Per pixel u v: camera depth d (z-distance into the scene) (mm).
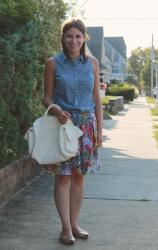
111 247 5426
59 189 5539
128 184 8570
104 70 70000
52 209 6801
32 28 7852
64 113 5270
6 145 7301
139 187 8359
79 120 5430
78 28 5449
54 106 5336
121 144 14008
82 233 5680
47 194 7609
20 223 6180
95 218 6484
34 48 7938
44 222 6234
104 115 23938
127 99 48688
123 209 6957
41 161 5336
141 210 6930
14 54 7258
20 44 7719
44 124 5355
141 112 30516
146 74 102875
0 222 6203
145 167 10242
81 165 5434
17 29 7828
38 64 8375
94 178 8984
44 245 5445
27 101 8086
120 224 6254
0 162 7156
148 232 5965
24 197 7414
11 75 7348
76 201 5707
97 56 69875
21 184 7871
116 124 20922
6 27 7785
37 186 8141
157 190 8172
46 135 5352
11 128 7430
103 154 11961
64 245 5457
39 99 9008
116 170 9812
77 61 5516
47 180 8594
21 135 8203
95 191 7965
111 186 8367
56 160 5324
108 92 48500
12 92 7559
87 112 5477
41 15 8953
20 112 7906
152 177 9227
